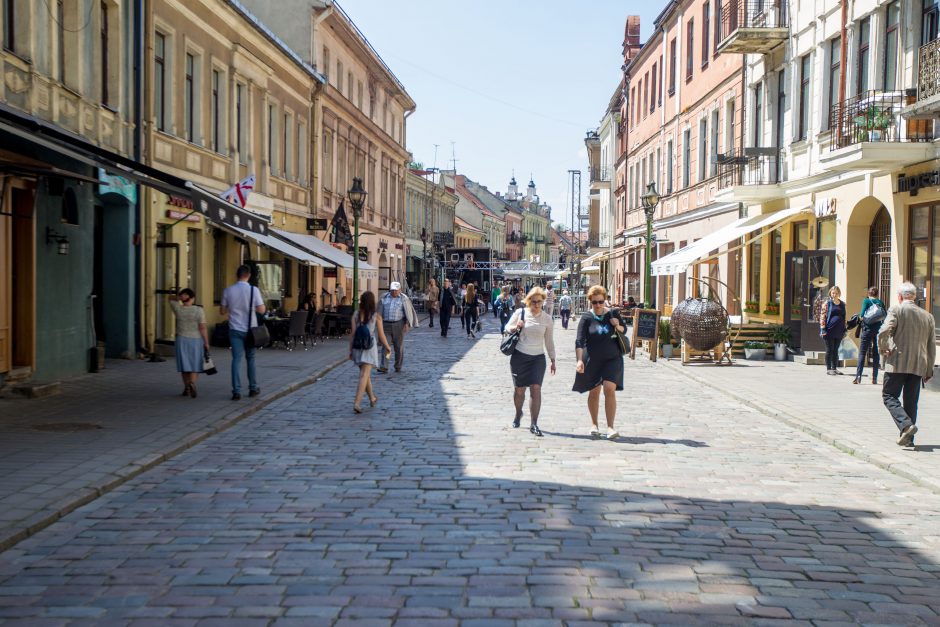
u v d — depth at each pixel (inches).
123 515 272.8
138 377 627.5
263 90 1110.4
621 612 192.9
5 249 530.3
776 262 1027.3
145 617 188.7
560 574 217.8
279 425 454.6
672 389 657.0
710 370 792.3
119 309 737.6
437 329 1517.0
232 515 273.0
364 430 439.8
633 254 1913.1
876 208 793.6
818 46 884.0
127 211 732.7
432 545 241.3
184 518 269.4
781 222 916.6
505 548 239.1
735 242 1155.3
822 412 512.4
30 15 543.5
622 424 471.5
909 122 694.5
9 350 538.3
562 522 267.0
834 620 191.8
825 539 256.2
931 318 408.2
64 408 476.7
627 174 2010.3
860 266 820.6
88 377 620.7
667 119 1549.0
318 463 354.9
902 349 400.8
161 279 823.1
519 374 440.1
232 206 479.5
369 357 507.5
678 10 1466.5
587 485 318.3
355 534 252.2
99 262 734.5
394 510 279.6
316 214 1373.0
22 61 535.2
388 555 232.1
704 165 1327.5
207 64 917.2
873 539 257.6
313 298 1114.7
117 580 212.2
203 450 382.3
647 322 919.7
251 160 1061.8
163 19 796.0
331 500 292.8
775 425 482.6
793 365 851.4
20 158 484.1
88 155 450.3
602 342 421.4
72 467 328.2
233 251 993.5
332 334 1176.8
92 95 652.7
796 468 362.0
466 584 209.5
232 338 529.7
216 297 970.1
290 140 1261.1
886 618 193.6
